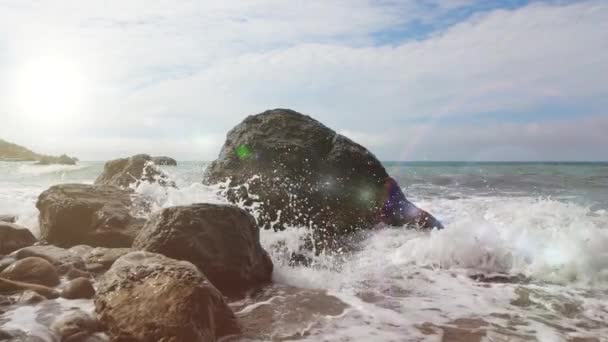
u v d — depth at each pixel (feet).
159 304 10.10
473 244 19.30
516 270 17.92
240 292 14.88
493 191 49.44
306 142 28.40
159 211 16.43
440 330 11.60
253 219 17.39
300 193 25.75
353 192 26.78
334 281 16.52
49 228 20.74
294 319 12.28
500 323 12.17
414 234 24.80
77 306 11.99
